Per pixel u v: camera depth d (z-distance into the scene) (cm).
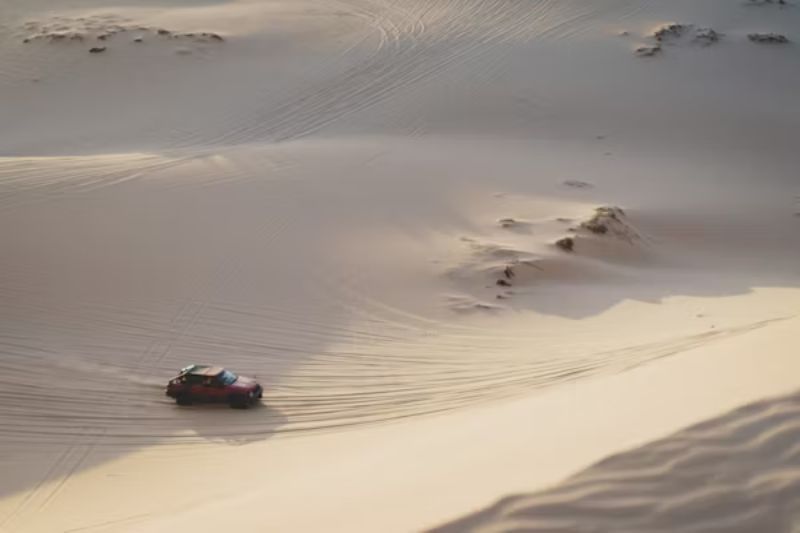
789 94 16288
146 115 14550
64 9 18550
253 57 16300
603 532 1858
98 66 16025
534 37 17175
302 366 6016
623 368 5422
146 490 4238
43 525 3922
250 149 11038
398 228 8656
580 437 2489
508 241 8488
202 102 14875
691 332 6281
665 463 2084
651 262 8981
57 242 7588
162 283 7188
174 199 8750
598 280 8062
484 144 13050
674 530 1878
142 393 5619
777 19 19075
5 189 8438
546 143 13512
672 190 11481
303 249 7981
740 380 2806
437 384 5581
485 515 1912
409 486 2412
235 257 7731
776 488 1998
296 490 3014
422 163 10981
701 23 18538
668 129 14438
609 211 9369
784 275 8925
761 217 10756
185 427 5150
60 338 6331
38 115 14750
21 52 16462
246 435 4994
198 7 18912
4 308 6656
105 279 7150
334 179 9894
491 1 18562
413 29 17312
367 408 5284
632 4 18988
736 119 14938
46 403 5450
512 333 6588
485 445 2803
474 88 15112
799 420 2253
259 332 6544
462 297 7281
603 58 16600
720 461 2089
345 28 17375
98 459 4744
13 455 4803
